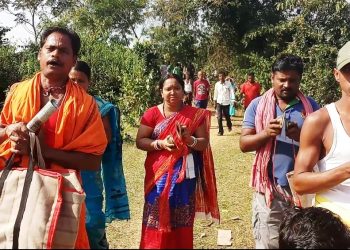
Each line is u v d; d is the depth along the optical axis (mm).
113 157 3389
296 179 2771
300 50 15375
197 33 24062
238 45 22297
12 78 15531
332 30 15570
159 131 3594
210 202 3719
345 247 2227
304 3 16125
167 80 3635
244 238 4645
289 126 3109
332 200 2719
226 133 12180
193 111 3672
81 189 2260
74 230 2195
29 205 2215
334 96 13008
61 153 2506
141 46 20062
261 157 3238
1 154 2484
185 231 3477
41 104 2609
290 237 2246
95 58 14617
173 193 3441
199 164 3686
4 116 2617
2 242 2199
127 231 4832
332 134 2705
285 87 3227
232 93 12070
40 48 2725
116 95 14078
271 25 20344
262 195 3238
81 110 2551
